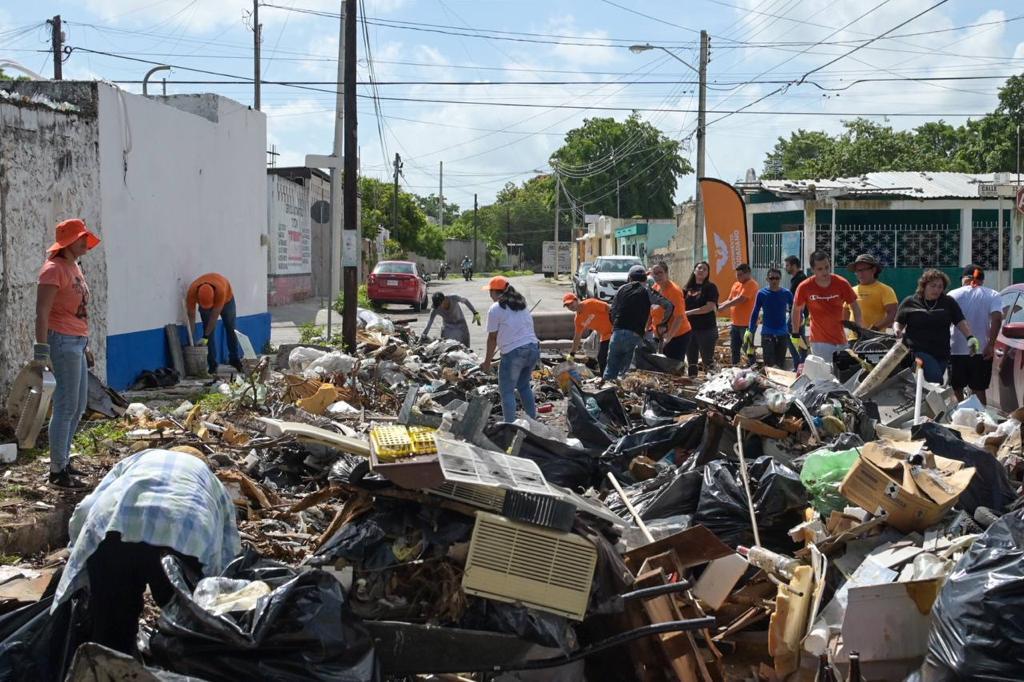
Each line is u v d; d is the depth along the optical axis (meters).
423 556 4.41
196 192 14.84
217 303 14.35
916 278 27.45
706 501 6.15
